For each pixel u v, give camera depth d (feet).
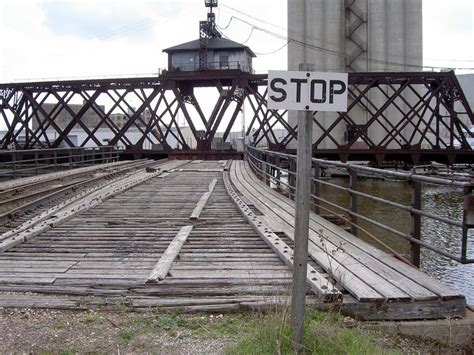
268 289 20.93
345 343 15.30
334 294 18.84
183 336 16.99
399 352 15.75
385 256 25.26
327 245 28.02
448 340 17.63
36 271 24.49
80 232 34.37
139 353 15.79
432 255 49.93
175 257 26.63
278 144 123.13
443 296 18.54
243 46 157.17
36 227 34.68
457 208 86.94
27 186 59.52
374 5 209.56
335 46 208.33
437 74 125.18
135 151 128.16
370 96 202.80
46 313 19.22
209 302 19.60
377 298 18.47
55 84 130.82
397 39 212.64
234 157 127.54
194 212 41.55
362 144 187.32
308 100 14.40
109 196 52.65
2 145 138.62
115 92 131.54
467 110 127.13
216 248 29.35
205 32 160.56
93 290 21.50
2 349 16.06
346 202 89.66
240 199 48.80
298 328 14.60
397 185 129.70
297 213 14.53
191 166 102.22
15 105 136.36
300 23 210.38
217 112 130.72
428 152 121.29
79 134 257.96
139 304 19.70
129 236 33.04
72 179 72.38
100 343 16.52
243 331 17.15
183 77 129.39
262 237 31.50
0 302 20.04
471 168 139.13
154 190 60.44
